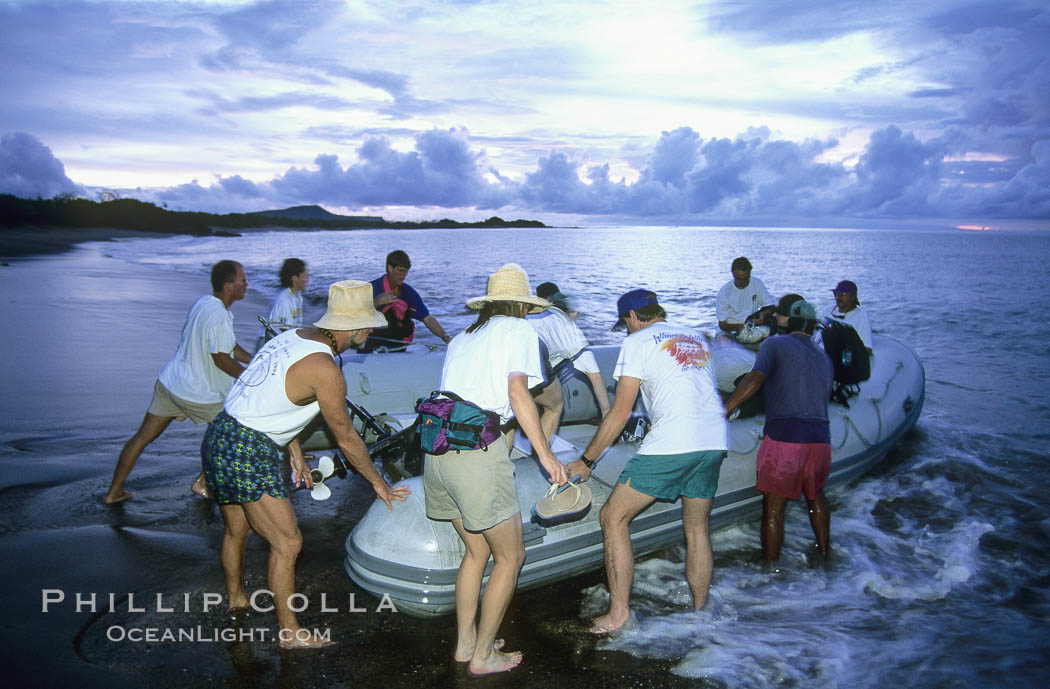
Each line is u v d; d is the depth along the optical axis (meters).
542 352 3.85
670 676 2.86
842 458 4.91
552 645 3.09
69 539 3.87
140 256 33.31
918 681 2.84
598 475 3.70
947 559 4.02
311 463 5.16
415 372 5.39
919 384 6.34
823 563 3.98
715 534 4.31
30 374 7.94
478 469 2.66
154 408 4.36
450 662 2.93
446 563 3.11
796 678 2.85
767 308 6.28
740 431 4.51
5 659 2.76
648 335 3.19
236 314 13.81
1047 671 2.91
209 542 3.90
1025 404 7.51
